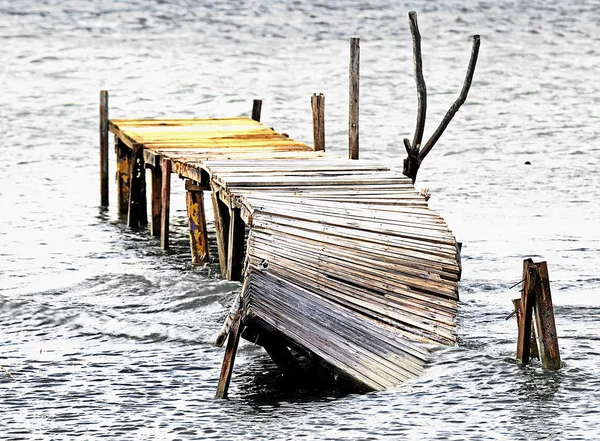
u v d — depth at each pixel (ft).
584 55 580.30
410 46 606.55
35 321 175.63
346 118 423.64
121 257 223.92
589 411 132.77
